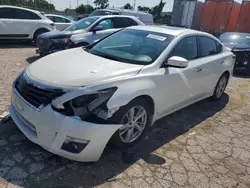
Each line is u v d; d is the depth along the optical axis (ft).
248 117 15.92
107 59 11.47
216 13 62.80
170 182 8.96
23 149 9.77
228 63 17.56
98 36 25.81
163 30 13.69
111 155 10.01
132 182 8.70
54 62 10.80
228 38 31.94
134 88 9.70
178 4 66.64
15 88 10.12
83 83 8.80
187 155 10.75
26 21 34.60
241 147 12.00
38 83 8.95
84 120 8.34
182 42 13.04
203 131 13.21
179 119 14.39
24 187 7.97
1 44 35.09
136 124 10.59
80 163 9.32
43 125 8.49
